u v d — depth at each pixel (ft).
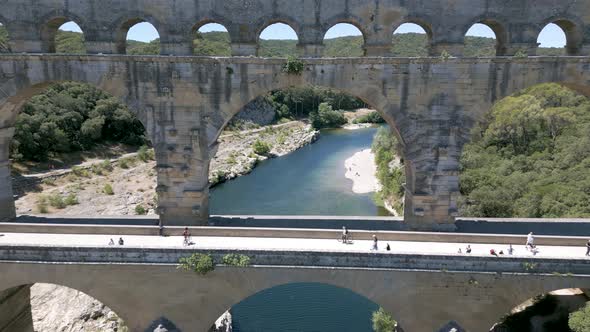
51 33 117.39
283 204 227.81
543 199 152.05
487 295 90.02
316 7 109.81
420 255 89.51
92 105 311.27
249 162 310.45
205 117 109.09
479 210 158.51
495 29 115.44
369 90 107.24
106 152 287.28
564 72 104.99
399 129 109.60
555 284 88.48
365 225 115.96
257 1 109.91
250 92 107.76
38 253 93.20
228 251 91.66
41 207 193.67
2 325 103.76
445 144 109.40
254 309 136.15
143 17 110.52
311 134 435.12
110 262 92.27
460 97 106.93
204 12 110.42
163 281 92.79
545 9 108.17
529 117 219.20
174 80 106.83
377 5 109.40
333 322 129.59
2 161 119.65
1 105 110.32
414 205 111.65
